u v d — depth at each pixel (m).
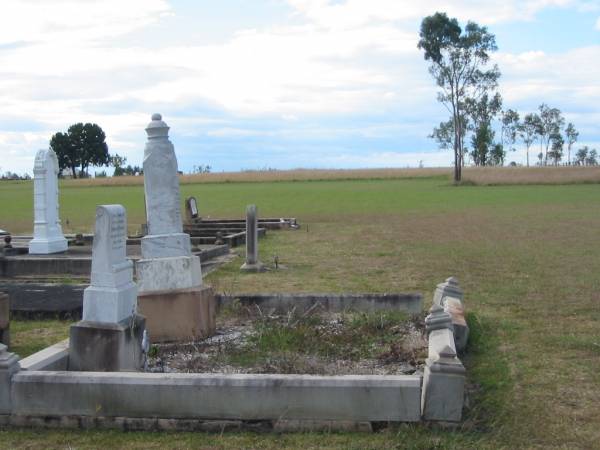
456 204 40.66
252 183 76.44
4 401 5.41
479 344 7.84
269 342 7.49
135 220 32.34
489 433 5.16
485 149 92.38
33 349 7.94
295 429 5.16
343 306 9.25
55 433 5.24
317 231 25.67
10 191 65.75
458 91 68.06
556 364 7.07
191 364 6.78
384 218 31.58
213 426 5.22
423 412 5.17
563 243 19.61
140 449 4.92
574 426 5.38
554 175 69.19
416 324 8.40
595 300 10.64
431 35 65.19
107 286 6.42
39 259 14.66
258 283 13.12
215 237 20.62
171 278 8.05
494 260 16.05
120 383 5.30
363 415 5.15
